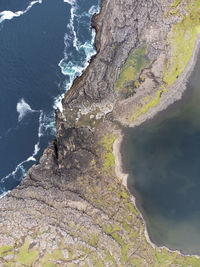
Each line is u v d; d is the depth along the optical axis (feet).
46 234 274.16
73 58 334.85
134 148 314.14
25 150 304.91
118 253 276.82
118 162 307.78
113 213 288.71
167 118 323.78
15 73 328.08
